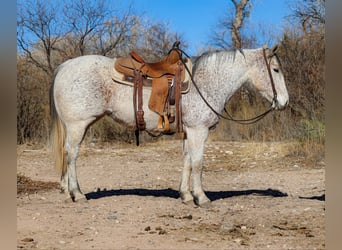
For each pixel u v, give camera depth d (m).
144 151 15.65
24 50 21.38
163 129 7.37
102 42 22.84
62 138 7.74
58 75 7.58
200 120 7.34
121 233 5.88
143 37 23.64
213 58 7.50
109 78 7.46
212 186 9.82
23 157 14.27
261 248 5.24
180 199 8.02
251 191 9.14
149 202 7.83
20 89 16.91
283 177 10.73
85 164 13.15
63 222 6.43
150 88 7.34
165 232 5.90
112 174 11.52
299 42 17.50
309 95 16.03
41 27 21.39
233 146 15.77
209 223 6.41
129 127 7.61
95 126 17.44
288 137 15.86
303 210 7.07
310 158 12.77
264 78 7.59
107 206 7.48
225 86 7.48
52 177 11.07
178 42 7.57
